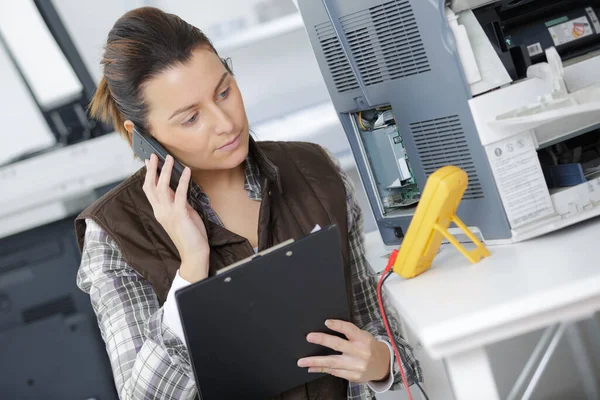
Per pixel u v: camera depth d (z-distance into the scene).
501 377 1.65
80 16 2.78
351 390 1.46
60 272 2.68
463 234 1.38
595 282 0.97
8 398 2.61
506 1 1.40
